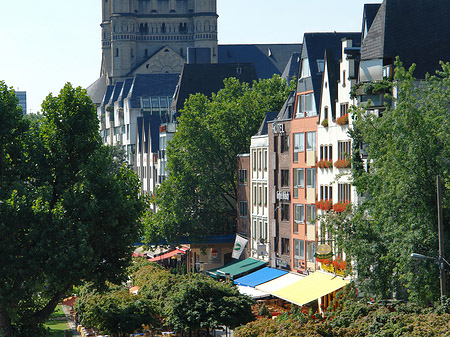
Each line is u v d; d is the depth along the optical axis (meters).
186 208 174.62
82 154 114.94
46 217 102.31
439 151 78.31
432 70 109.94
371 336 68.44
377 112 109.62
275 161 151.75
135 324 107.25
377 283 84.38
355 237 86.50
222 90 198.12
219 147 178.25
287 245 147.00
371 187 85.31
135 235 112.38
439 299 75.75
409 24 111.25
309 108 141.75
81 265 102.50
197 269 180.88
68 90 114.50
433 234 77.56
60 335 126.19
